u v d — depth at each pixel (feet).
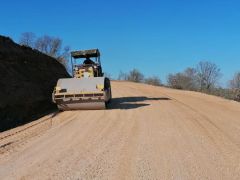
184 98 91.25
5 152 33.99
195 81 265.13
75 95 61.21
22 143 37.81
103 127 46.96
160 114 58.59
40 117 57.00
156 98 90.33
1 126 47.85
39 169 28.48
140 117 55.26
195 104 75.66
